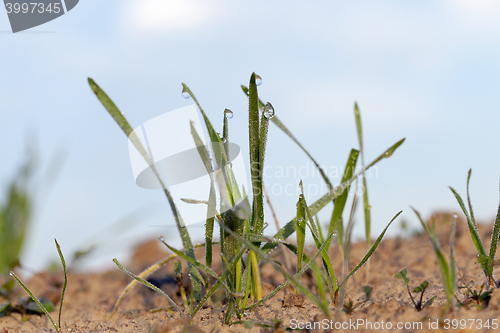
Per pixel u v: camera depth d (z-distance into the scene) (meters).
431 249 0.75
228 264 0.58
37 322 0.64
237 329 0.58
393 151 0.58
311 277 0.67
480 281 0.63
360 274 0.69
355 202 0.57
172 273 0.73
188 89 0.59
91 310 0.64
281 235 0.60
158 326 0.59
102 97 0.58
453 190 0.59
